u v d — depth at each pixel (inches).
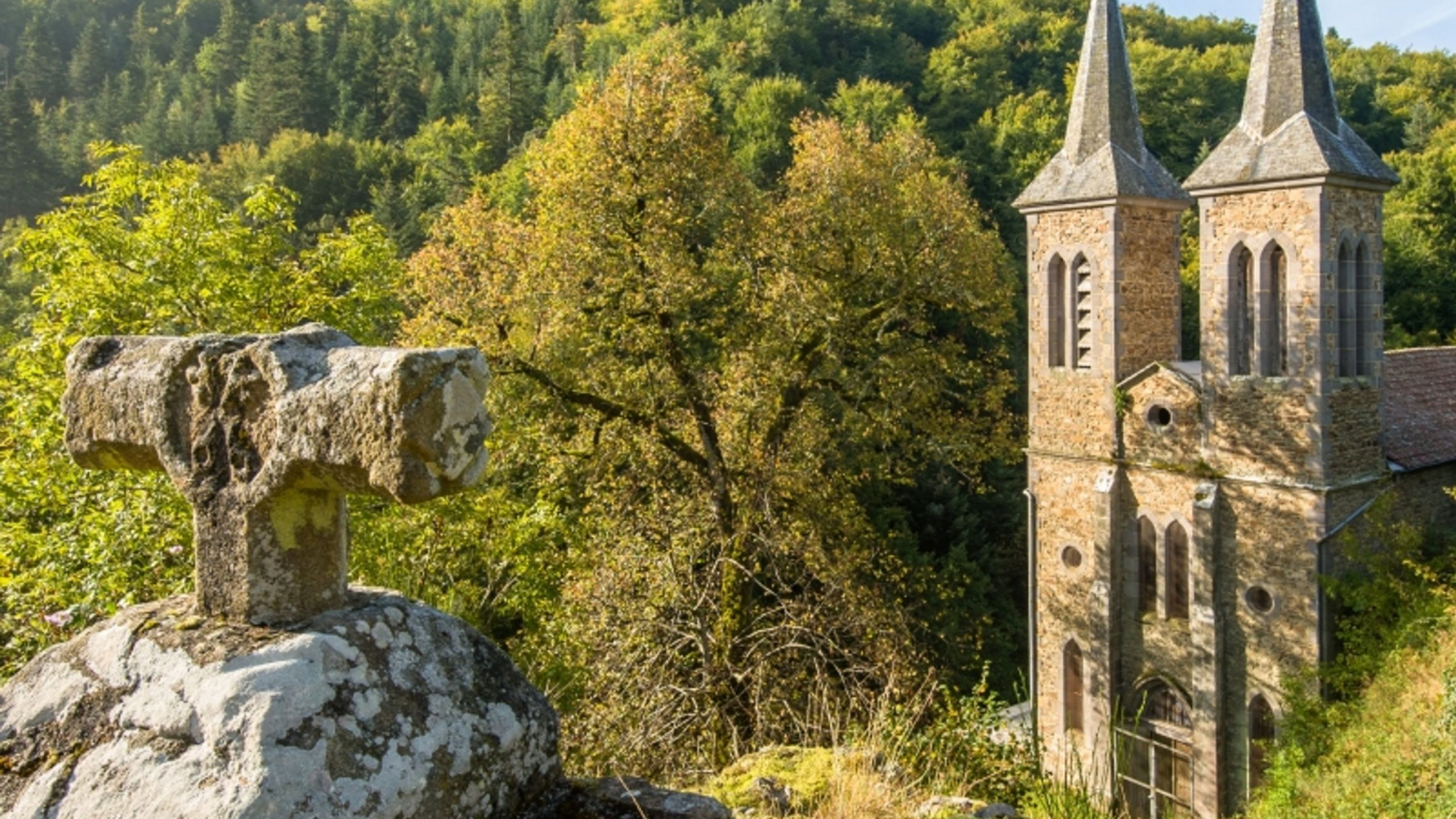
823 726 336.8
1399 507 729.0
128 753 101.3
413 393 102.0
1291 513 681.0
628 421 652.1
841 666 529.3
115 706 107.4
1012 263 1400.1
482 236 657.6
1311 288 663.1
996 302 759.1
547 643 532.1
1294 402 676.7
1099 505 787.4
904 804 185.0
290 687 101.8
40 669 116.7
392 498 103.4
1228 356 708.0
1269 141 687.1
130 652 112.0
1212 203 713.0
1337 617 671.1
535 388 642.2
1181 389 739.4
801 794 190.1
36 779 103.1
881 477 764.0
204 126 2546.8
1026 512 1305.4
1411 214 1563.7
